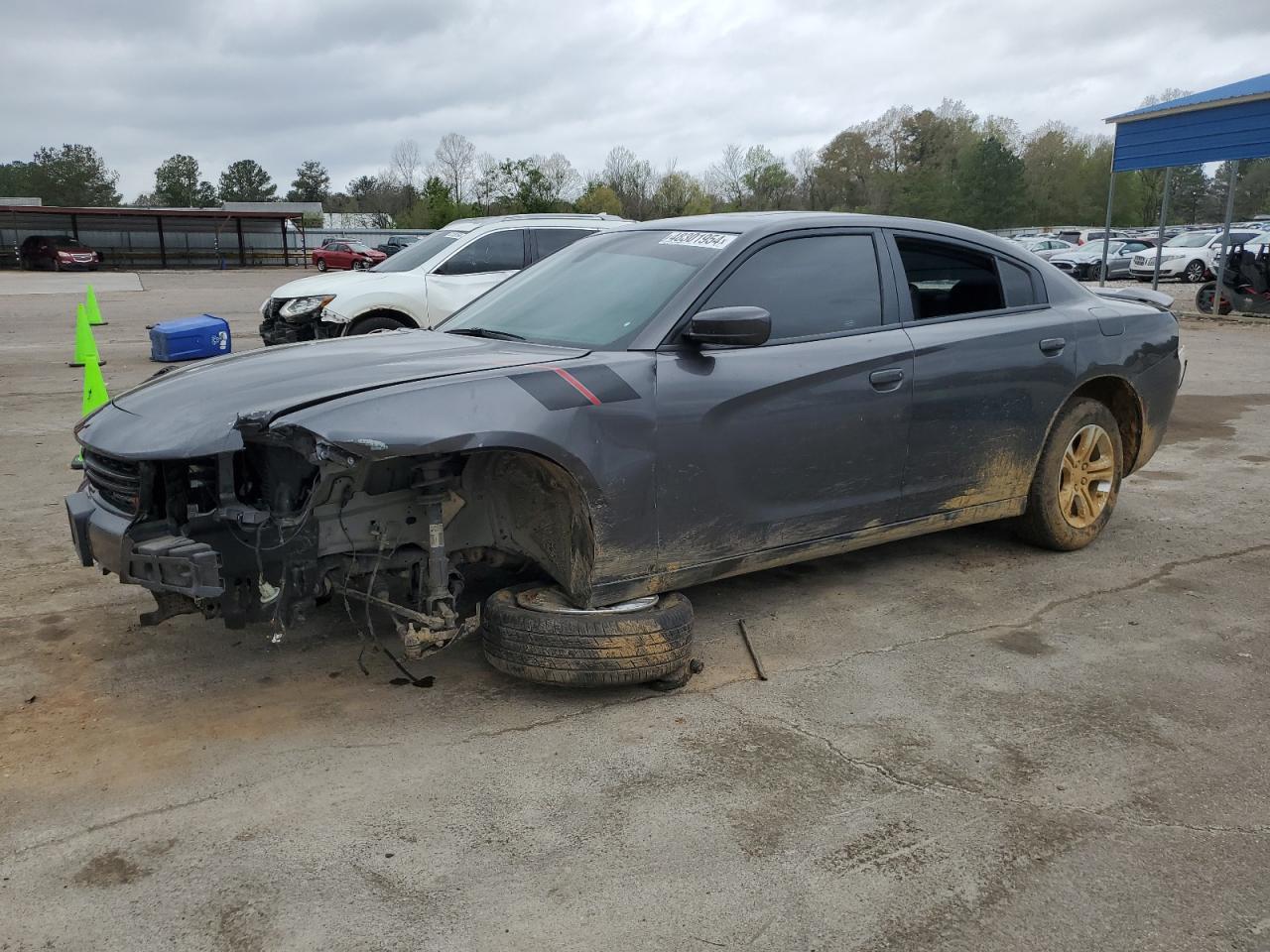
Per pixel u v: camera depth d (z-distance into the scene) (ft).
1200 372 38.86
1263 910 7.81
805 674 12.03
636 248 13.53
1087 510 16.51
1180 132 60.80
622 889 8.02
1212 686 11.78
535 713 10.98
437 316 31.73
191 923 7.57
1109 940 7.47
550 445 10.21
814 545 12.96
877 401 12.95
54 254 144.87
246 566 9.96
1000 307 14.98
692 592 14.79
